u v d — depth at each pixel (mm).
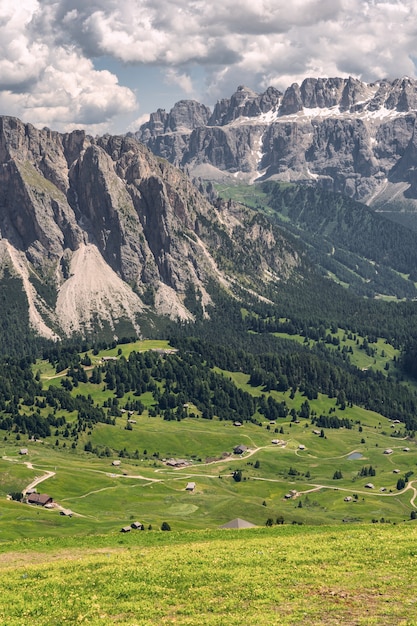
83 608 69188
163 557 88562
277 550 90750
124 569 82750
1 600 72312
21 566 90625
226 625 62375
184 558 87250
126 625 63094
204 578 77750
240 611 66562
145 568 82812
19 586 78375
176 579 77875
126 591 74000
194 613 66688
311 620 62906
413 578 74438
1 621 65500
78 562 88438
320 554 86875
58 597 73062
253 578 76812
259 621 62844
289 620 62938
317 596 69750
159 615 66562
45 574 83062
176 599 71000
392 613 64000
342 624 61656
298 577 76438
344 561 82938
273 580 75688
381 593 70062
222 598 70750
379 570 78125
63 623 65375
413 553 85438
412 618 62500
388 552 86562
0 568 91500
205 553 90000
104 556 93625
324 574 77250
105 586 76125
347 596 69438
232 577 77500
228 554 88938
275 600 69125
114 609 68562
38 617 67188
